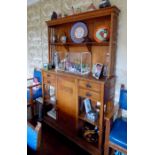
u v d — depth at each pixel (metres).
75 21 2.05
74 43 2.09
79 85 1.89
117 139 1.45
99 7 1.76
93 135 1.99
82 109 2.07
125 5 1.74
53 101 2.52
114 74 1.95
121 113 1.88
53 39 2.46
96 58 2.09
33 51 3.33
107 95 1.77
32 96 2.60
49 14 2.71
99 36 1.91
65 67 2.29
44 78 2.43
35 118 2.69
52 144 2.05
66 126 2.20
